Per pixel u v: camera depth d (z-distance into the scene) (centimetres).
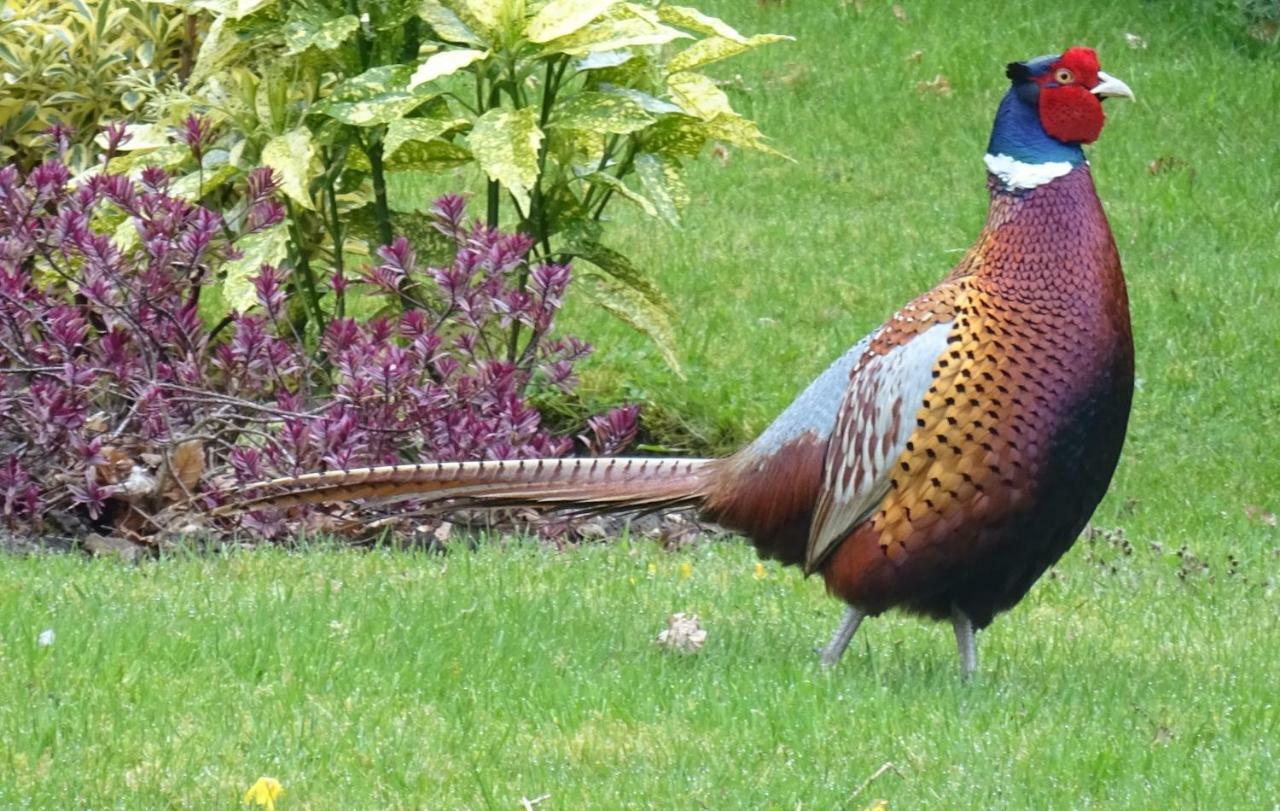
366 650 855
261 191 1171
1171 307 1647
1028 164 836
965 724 783
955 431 815
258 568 1018
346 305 1516
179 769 699
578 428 1333
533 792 693
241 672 823
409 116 1262
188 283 1148
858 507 845
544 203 1281
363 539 1138
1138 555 1189
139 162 1232
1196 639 988
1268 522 1312
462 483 897
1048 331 816
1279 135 2047
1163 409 1488
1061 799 700
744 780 709
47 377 1127
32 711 747
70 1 1386
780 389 1441
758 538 907
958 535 824
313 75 1273
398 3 1234
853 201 1891
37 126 1376
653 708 796
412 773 708
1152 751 757
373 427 1115
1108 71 2169
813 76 2164
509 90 1240
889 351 841
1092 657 938
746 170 1958
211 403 1145
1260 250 1784
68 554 1055
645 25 1204
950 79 2150
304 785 688
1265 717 827
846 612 894
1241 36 2273
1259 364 1559
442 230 1177
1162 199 1880
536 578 1030
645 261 1703
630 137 1284
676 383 1430
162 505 1116
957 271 858
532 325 1184
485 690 810
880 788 707
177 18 1430
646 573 1063
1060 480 823
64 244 1103
